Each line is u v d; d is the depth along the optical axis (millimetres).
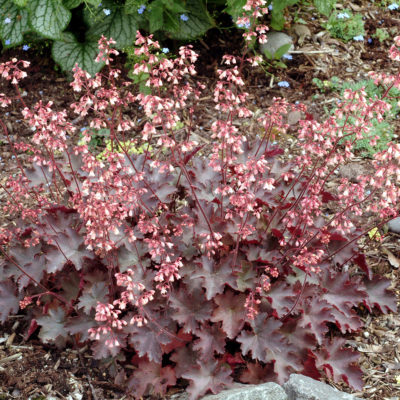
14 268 1101
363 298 1100
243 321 1013
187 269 1063
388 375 1062
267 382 988
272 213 1179
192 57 976
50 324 1046
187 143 962
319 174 1035
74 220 1131
